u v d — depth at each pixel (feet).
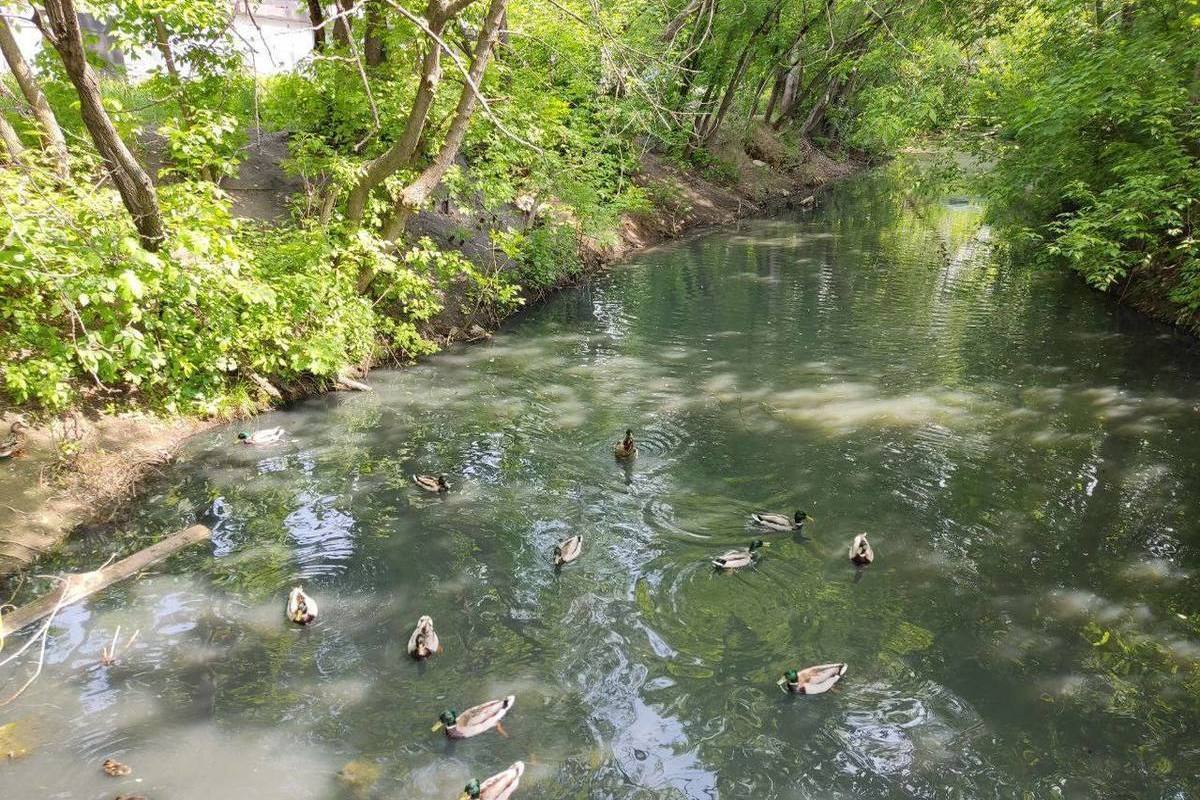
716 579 29.19
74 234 29.81
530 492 35.50
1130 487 34.96
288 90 51.57
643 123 58.54
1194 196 47.16
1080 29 61.82
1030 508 33.47
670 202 107.96
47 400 33.22
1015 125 57.16
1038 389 47.01
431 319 56.59
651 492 35.58
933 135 79.30
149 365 35.19
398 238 49.19
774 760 21.12
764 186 133.80
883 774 20.70
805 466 37.76
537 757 21.07
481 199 69.00
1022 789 20.12
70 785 19.57
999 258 84.48
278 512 33.17
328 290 42.50
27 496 31.04
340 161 43.80
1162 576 28.63
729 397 46.73
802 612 27.27
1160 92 48.03
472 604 27.53
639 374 50.80
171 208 35.40
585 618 26.94
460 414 44.14
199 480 35.58
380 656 24.81
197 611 26.66
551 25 65.05
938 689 23.59
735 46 108.47
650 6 76.69
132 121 44.45
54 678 23.34
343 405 44.96
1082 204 57.72
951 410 44.11
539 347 56.49
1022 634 25.85
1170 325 57.67
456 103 51.47
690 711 22.85
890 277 77.36
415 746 21.34
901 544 31.19
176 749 20.89
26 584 27.53
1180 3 51.52
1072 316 62.13
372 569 29.40
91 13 37.76
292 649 24.97
